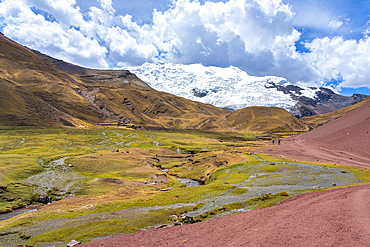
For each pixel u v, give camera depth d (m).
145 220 36.56
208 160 128.62
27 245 28.42
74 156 116.75
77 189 71.88
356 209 26.48
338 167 78.19
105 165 103.44
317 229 21.45
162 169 121.81
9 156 101.25
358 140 103.75
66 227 35.00
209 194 53.28
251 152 138.62
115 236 29.19
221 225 28.72
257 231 23.77
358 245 16.48
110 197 56.94
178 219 35.47
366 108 140.12
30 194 64.44
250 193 51.56
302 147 138.00
